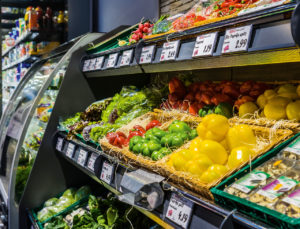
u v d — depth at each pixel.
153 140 1.52
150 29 2.25
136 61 1.76
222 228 0.89
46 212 2.47
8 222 2.54
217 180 1.03
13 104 3.25
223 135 1.31
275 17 0.98
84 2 4.84
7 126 3.15
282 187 0.89
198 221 1.03
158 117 1.98
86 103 2.75
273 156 1.09
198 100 1.91
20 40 5.80
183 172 1.16
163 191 1.21
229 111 1.63
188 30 1.39
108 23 4.38
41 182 2.64
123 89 2.54
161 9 3.10
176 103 2.05
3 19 6.53
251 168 1.05
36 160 2.60
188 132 1.55
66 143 2.39
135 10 3.56
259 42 1.04
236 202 0.92
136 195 1.27
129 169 1.46
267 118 1.36
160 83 2.67
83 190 2.62
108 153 1.71
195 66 1.46
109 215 2.06
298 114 1.24
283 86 1.47
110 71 2.27
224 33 1.20
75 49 2.74
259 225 0.83
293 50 0.97
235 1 1.53
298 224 0.74
